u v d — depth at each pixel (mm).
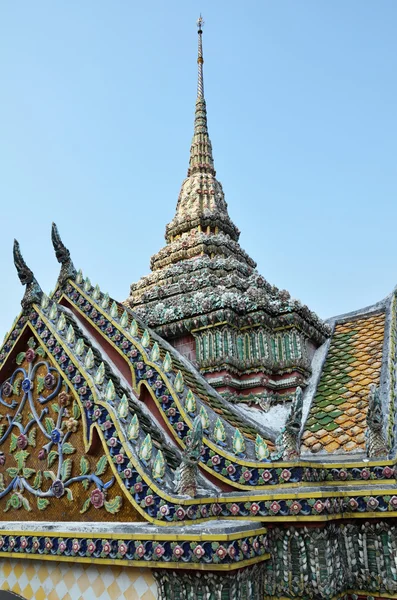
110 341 9312
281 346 11273
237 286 12297
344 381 10516
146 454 6715
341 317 13375
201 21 20938
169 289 13203
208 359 10883
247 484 6816
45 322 8859
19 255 9422
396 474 6895
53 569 7203
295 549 6301
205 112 18859
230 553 5414
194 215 15961
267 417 10336
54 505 7867
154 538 5891
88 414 7516
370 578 6617
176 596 5898
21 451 8742
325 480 7078
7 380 9445
